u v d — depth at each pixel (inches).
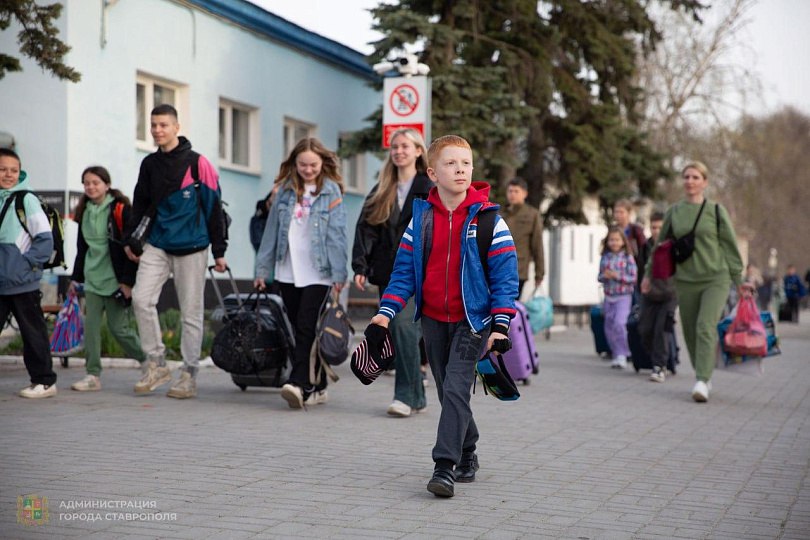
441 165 264.5
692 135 1489.9
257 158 940.6
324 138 1055.0
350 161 1131.3
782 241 2844.5
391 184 397.4
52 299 684.1
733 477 297.7
